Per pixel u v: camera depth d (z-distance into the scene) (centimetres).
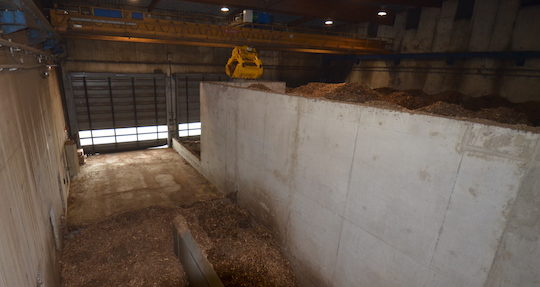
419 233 420
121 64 1420
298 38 1299
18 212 347
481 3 1150
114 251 689
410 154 418
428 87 1402
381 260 479
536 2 992
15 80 440
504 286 345
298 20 1672
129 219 815
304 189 633
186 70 1591
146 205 938
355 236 521
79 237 730
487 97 1104
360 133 488
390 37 1598
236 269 647
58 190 734
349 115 504
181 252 659
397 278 457
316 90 826
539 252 316
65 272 611
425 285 421
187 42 1168
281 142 689
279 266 686
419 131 404
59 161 851
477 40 1179
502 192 335
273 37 1250
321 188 586
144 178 1173
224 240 737
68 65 1307
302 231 654
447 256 392
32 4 446
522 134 313
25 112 484
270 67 1862
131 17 991
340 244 555
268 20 1232
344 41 1418
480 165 349
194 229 762
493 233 348
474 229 363
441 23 1318
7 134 348
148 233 761
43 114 688
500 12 1095
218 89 983
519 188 322
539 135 301
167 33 1045
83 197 974
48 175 616
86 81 1358
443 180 385
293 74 1955
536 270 320
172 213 852
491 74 1144
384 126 448
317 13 1377
